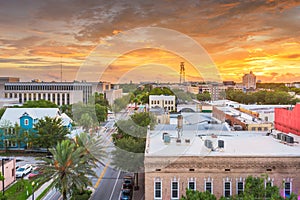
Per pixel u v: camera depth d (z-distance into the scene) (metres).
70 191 26.67
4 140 46.16
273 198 15.97
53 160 23.48
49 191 30.66
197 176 21.00
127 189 28.91
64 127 44.91
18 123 46.28
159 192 20.92
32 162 40.91
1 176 28.98
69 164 22.83
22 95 89.88
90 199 28.00
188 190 17.73
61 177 22.78
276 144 25.52
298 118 28.20
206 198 17.03
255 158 21.02
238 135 29.72
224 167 21.03
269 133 30.09
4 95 90.12
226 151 22.53
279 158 20.97
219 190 21.11
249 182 18.09
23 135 45.22
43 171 22.94
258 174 21.03
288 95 94.06
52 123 43.88
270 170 21.09
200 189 21.00
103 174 35.34
